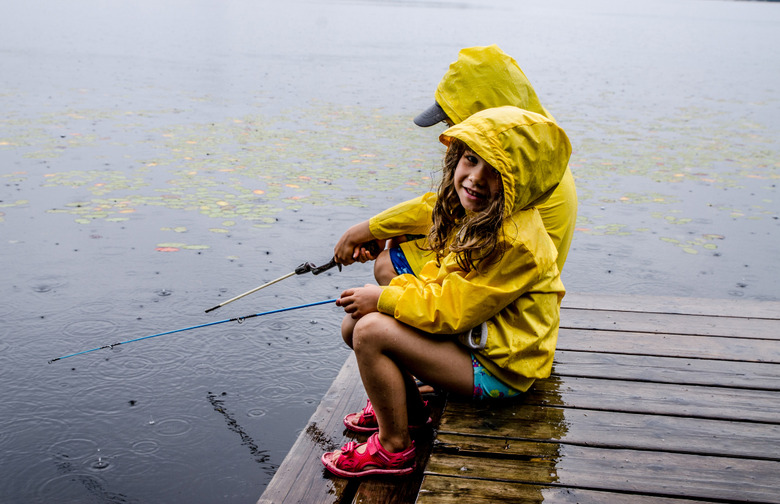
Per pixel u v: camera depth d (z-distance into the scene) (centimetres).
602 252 452
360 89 1013
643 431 204
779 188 600
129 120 747
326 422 228
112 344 303
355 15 2459
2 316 336
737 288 403
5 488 232
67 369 299
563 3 4388
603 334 270
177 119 763
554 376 235
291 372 304
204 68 1134
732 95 1130
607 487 180
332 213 489
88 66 1090
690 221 511
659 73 1370
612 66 1448
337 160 630
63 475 238
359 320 194
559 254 239
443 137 203
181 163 596
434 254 237
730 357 252
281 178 567
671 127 855
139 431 262
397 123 797
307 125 769
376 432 221
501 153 179
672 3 4553
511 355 197
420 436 218
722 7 4078
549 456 192
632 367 243
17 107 782
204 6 2453
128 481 237
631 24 2672
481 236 185
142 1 2573
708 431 205
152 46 1373
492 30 2184
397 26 2139
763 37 2253
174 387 290
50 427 263
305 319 350
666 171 644
